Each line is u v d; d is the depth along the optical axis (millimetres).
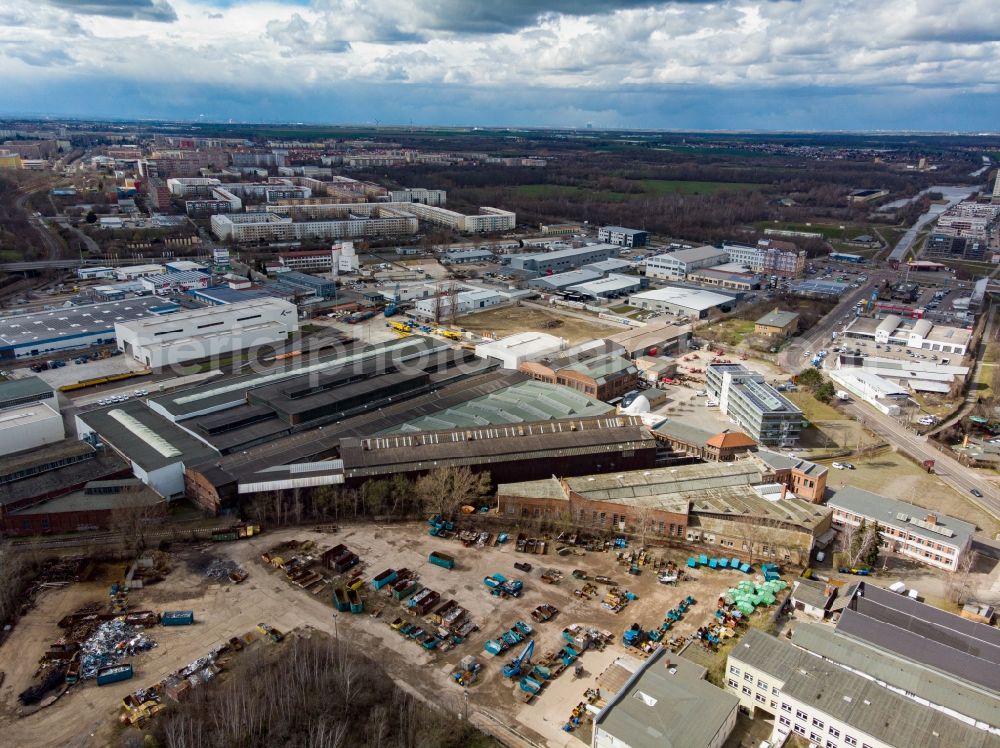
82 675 110562
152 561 138875
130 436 179500
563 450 178125
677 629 124938
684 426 199750
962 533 148000
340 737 96438
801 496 168875
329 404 192750
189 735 95125
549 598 132625
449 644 118875
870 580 140875
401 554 145750
